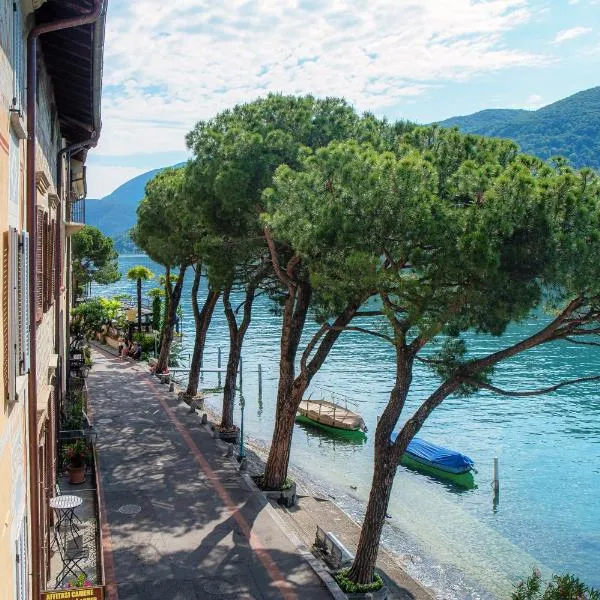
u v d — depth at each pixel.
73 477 18.84
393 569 18.62
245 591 13.15
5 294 6.36
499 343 56.53
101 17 9.97
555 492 25.91
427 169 12.76
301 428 35.47
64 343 24.08
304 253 14.08
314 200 13.71
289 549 15.05
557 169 13.33
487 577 18.94
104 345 47.75
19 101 7.85
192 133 20.53
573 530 22.52
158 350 46.66
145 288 139.75
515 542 21.55
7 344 6.42
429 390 41.97
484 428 34.25
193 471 20.16
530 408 37.72
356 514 22.73
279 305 23.77
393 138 18.06
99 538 15.30
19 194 7.90
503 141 14.98
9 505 6.46
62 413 21.47
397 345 14.67
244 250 20.69
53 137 16.52
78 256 64.69
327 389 42.94
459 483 26.98
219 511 17.06
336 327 17.28
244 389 43.66
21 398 7.63
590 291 11.88
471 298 12.62
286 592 13.17
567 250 11.70
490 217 11.87
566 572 19.48
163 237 34.19
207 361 53.12
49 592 9.30
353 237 12.84
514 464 29.03
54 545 14.69
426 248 12.62
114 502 17.44
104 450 22.08
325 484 26.23
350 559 15.92
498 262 11.57
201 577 13.60
